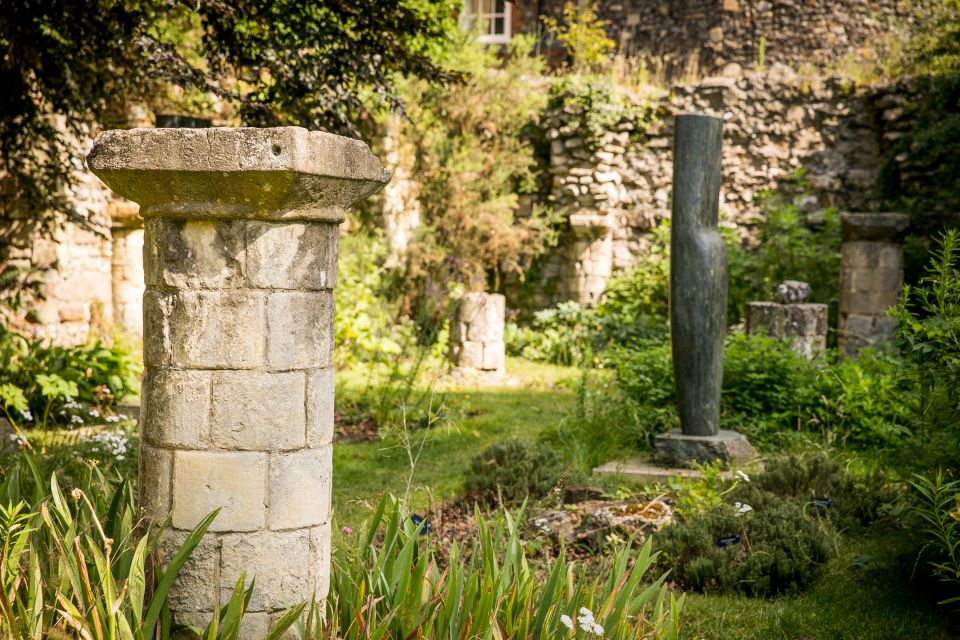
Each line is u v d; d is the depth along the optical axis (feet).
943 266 14.51
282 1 20.42
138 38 19.38
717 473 18.47
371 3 20.90
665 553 14.92
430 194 43.14
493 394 32.24
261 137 8.32
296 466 8.98
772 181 44.62
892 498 17.26
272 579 8.90
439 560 14.26
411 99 42.01
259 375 8.79
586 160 44.86
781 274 41.29
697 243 21.59
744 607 13.58
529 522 16.06
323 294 9.23
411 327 40.52
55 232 33.35
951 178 38.88
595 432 23.15
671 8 52.47
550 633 8.90
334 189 8.89
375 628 8.38
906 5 46.85
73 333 34.55
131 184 8.69
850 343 37.01
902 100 42.04
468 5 50.83
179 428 8.82
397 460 22.07
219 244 8.73
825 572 14.98
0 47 21.20
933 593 14.02
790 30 50.75
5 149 24.56
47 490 11.32
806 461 18.48
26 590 8.40
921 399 15.64
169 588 8.71
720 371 22.08
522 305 46.19
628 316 41.98
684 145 21.62
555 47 52.26
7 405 22.18
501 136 44.57
